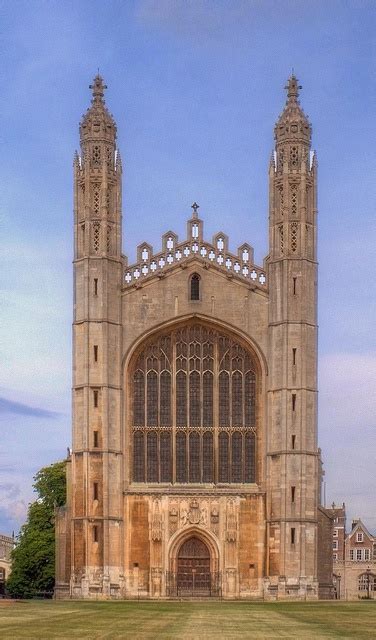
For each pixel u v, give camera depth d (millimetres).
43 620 52781
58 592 101750
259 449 101375
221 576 99312
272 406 100812
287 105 105188
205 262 103125
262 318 102562
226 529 100000
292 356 100875
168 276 103125
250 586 99438
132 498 100375
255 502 100562
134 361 102562
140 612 65750
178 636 42688
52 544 125188
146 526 100188
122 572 99062
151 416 102125
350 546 190625
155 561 99500
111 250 102875
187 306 102750
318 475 101625
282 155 104000
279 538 98500
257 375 102500
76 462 99500
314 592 97875
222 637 42594
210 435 102000
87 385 100062
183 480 101375
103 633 43781
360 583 188875
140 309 102562
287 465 99250
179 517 100312
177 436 101875
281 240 102688
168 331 102938
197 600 97688
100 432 99688
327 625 51906
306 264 102188
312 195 103875
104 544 98000
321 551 102188
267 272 103062
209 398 102500
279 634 44688
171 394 102312
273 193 103688
